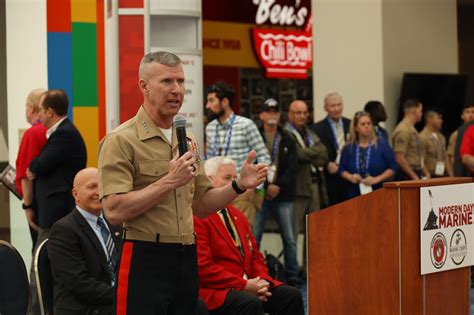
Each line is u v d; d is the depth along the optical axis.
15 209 8.58
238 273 5.65
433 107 12.12
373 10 11.79
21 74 8.29
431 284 4.78
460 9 17.03
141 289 3.94
